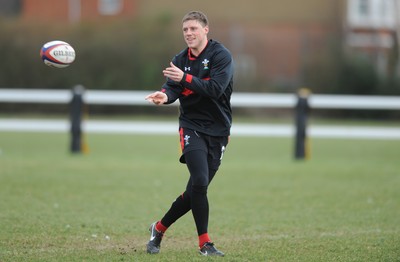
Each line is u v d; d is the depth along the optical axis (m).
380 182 45.28
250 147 69.88
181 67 25.11
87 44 115.69
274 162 56.12
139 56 116.50
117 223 31.31
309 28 140.75
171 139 77.06
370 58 120.69
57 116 107.00
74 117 58.50
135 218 32.62
